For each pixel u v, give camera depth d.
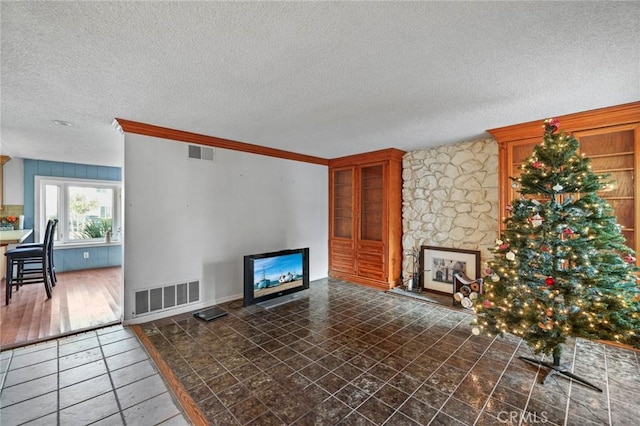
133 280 3.27
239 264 4.25
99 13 1.43
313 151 4.84
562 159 2.32
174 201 3.57
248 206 4.35
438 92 2.42
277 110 2.86
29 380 2.21
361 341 2.88
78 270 5.89
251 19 1.50
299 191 5.11
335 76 2.14
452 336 3.00
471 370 2.37
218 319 3.44
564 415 1.87
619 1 1.37
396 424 1.78
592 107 2.75
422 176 4.62
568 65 1.97
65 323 3.27
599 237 2.20
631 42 1.69
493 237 3.85
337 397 2.03
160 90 2.37
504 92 2.42
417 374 2.31
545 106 2.73
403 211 4.89
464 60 1.92
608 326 2.09
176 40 1.68
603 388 2.15
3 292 4.41
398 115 3.00
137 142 3.28
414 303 4.04
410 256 4.77
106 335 2.98
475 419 1.82
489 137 3.86
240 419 1.81
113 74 2.09
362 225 5.18
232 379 2.23
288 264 4.20
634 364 2.47
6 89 2.31
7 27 1.52
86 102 2.61
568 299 2.20
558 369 2.34
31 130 3.49
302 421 1.80
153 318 3.41
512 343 2.84
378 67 2.01
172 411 1.89
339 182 5.58
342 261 5.44
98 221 6.22
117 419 1.82
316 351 2.67
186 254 3.69
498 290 2.58
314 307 3.88
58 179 5.62
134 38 1.65
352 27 1.57
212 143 3.91
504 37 1.66
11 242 3.48
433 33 1.62
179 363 2.46
